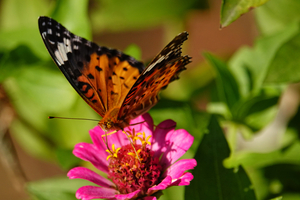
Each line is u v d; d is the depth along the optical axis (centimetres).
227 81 57
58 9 57
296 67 54
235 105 57
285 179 57
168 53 54
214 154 54
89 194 53
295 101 61
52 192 56
